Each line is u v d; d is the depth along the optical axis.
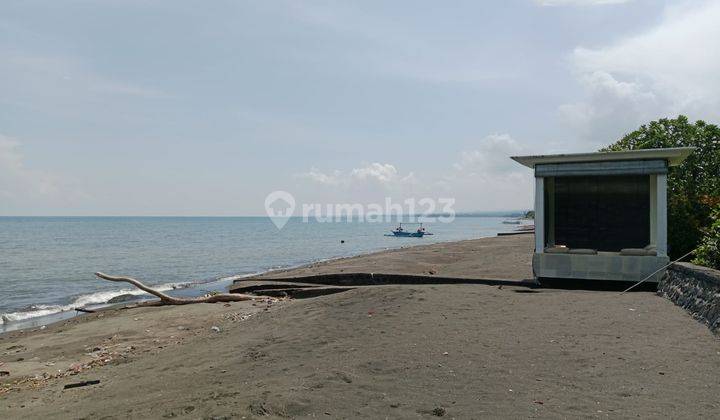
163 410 5.36
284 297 17.22
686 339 7.12
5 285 26.03
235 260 41.00
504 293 12.16
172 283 25.62
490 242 40.03
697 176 17.30
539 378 5.70
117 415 5.41
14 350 11.40
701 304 8.54
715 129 17.28
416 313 9.76
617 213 15.16
